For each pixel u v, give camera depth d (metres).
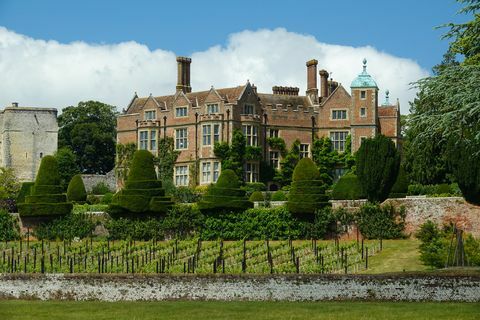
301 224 51.97
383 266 40.91
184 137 76.69
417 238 48.25
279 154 76.44
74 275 30.45
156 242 51.22
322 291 29.38
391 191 55.59
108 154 107.81
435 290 28.95
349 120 76.50
